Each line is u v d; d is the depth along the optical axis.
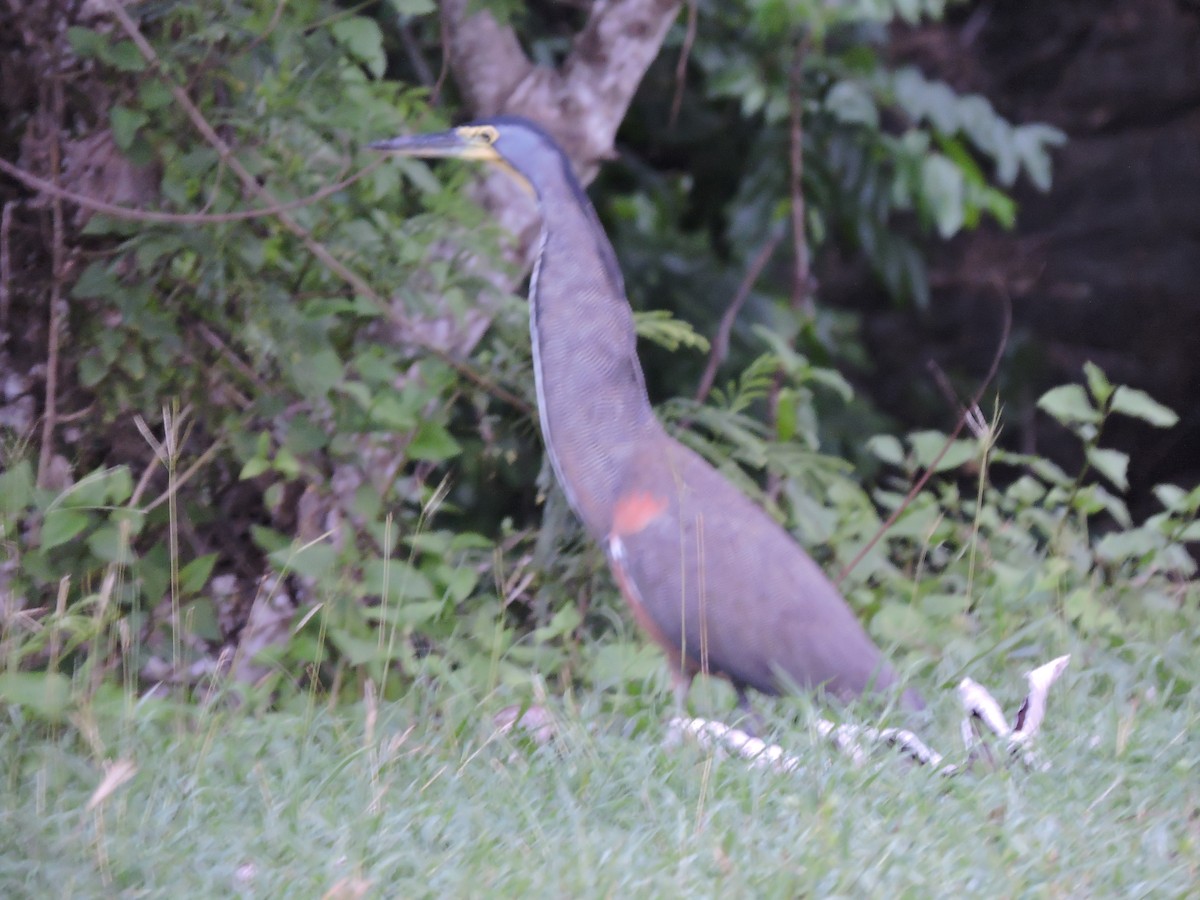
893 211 24.97
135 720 8.73
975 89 25.02
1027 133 18.30
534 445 14.20
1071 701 9.54
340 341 11.77
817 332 19.34
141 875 6.82
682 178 20.17
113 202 10.59
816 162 19.14
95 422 10.92
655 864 6.92
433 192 11.80
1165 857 7.18
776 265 21.98
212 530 11.61
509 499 16.08
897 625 10.84
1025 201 25.41
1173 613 11.69
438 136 10.51
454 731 8.82
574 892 6.60
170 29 10.51
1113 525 24.98
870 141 18.72
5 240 10.62
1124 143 25.12
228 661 11.02
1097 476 24.98
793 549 9.56
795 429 12.99
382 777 8.09
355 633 10.16
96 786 7.70
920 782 8.00
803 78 18.52
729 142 20.28
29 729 8.60
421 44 15.54
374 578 10.13
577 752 8.36
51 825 7.32
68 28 10.02
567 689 9.55
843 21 17.83
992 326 25.27
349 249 11.17
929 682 10.10
